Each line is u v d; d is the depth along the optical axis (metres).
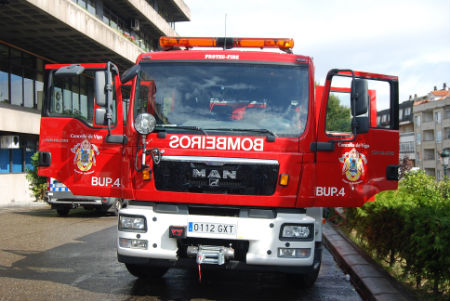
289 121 5.91
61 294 6.09
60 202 16.30
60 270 7.56
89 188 6.34
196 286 6.70
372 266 7.59
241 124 5.91
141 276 6.95
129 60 27.55
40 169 6.46
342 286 7.04
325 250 10.62
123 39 26.39
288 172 5.71
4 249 9.56
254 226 5.57
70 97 6.64
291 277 6.68
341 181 6.09
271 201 5.66
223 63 6.20
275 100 6.02
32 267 7.78
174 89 6.14
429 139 86.75
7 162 23.09
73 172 6.41
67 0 20.33
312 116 5.95
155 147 5.84
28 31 21.30
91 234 11.93
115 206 17.02
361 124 5.87
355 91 5.80
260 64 6.16
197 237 5.65
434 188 10.83
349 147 6.12
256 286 6.88
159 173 5.79
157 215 5.71
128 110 6.11
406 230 6.23
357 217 10.06
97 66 6.30
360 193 6.15
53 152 6.48
